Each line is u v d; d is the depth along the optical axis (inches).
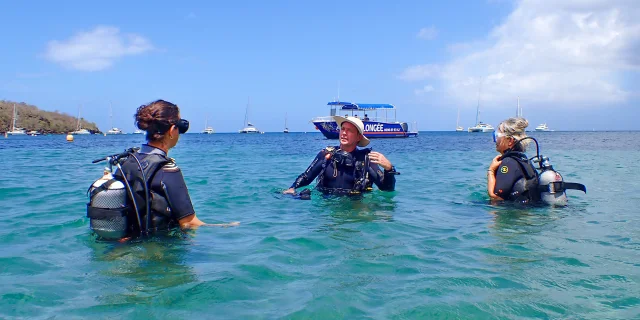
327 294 105.6
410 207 223.3
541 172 225.0
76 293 105.4
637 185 310.7
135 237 153.6
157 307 97.8
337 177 263.6
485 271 122.7
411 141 1760.6
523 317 93.5
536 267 126.2
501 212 208.2
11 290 106.7
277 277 117.9
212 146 1293.1
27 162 562.9
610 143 1300.4
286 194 263.0
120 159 156.9
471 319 92.7
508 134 232.8
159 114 155.9
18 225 175.6
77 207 218.1
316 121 1819.6
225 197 253.9
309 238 158.9
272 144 1504.7
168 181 156.9
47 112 4881.9
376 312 95.8
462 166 505.4
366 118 1973.4
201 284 111.3
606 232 167.6
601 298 103.4
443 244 151.7
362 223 184.7
